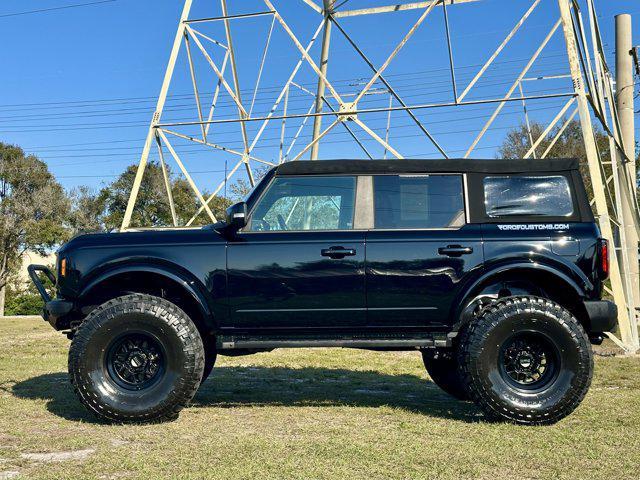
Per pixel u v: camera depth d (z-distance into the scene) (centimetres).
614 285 1027
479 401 514
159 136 1247
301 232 555
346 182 570
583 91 1045
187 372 520
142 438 463
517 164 572
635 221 1438
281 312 545
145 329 523
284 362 924
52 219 4922
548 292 567
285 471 375
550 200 564
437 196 566
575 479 365
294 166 572
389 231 553
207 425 508
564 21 1066
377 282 542
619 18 1419
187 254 548
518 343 526
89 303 576
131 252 547
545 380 520
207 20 1298
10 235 4709
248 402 618
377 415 550
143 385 523
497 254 540
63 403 602
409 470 380
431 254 543
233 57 1481
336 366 884
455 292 541
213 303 545
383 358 975
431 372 659
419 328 548
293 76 1471
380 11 1455
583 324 560
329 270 542
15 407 582
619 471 381
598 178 1027
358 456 408
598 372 803
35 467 388
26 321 2361
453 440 455
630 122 1405
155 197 4997
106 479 362
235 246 549
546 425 509
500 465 392
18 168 4794
